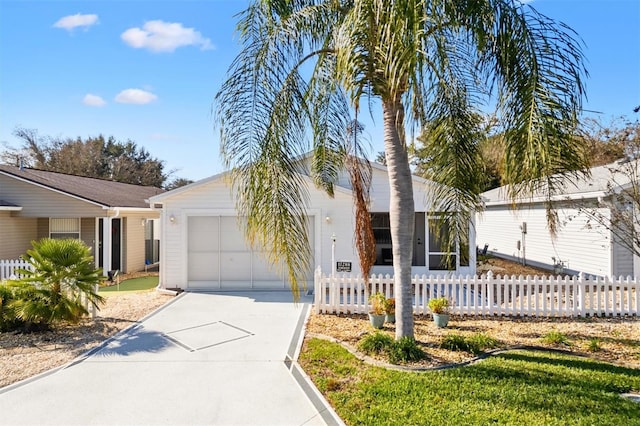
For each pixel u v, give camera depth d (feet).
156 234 64.44
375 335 20.12
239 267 39.04
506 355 18.60
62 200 46.16
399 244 18.98
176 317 27.43
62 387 15.62
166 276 38.42
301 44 18.40
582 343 20.59
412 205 19.06
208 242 39.19
